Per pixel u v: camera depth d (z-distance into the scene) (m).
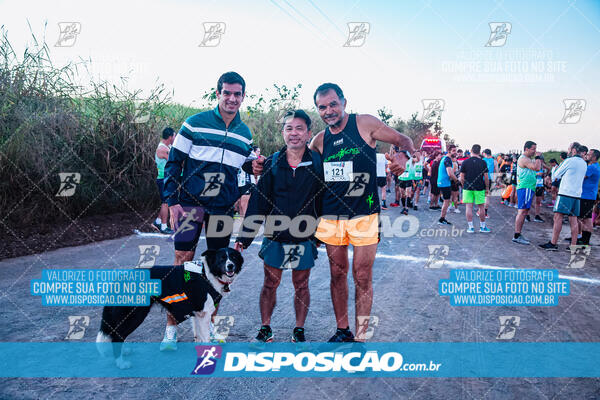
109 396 2.26
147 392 2.32
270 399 2.27
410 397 2.30
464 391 2.36
